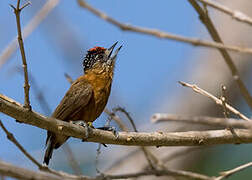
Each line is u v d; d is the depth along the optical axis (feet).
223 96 29.71
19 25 25.55
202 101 58.39
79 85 39.99
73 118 39.50
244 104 59.88
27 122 28.48
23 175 21.42
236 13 30.19
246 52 29.81
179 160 54.90
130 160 51.70
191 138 32.96
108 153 55.57
